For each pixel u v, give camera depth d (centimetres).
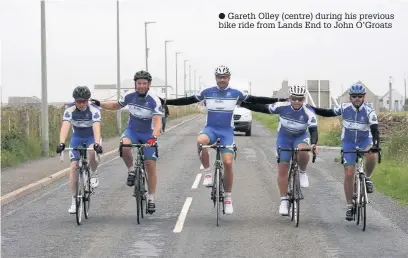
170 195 1295
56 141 2431
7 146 1934
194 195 1294
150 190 1035
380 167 1702
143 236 895
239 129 3628
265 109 1002
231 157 988
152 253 792
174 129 4509
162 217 1048
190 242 855
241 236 893
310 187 1434
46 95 2119
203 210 1116
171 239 874
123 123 4038
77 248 820
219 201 992
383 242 855
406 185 1363
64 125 997
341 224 990
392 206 1161
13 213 1092
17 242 856
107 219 1031
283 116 991
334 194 1323
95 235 902
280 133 1017
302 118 984
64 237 888
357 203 967
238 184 1479
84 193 1012
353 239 875
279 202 1209
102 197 1273
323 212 1104
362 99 962
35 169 1719
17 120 2123
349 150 980
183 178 1583
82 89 984
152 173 1027
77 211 973
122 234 909
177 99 1018
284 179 1012
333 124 3272
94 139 1012
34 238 882
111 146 2703
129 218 1040
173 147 2669
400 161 1825
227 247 823
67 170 1702
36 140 2203
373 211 1109
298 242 855
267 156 2250
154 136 986
